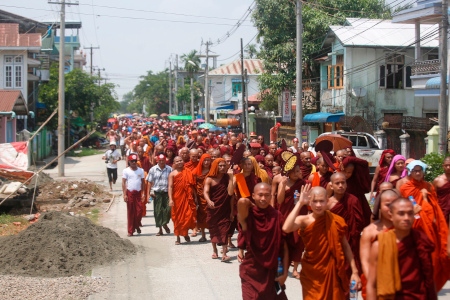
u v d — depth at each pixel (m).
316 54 37.28
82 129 53.25
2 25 40.44
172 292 8.98
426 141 22.41
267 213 6.63
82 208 17.89
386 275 5.08
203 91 72.62
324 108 35.94
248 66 65.88
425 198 7.59
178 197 12.34
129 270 10.30
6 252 10.43
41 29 51.09
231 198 10.91
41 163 34.84
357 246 7.47
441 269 7.33
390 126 26.72
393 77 33.06
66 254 10.52
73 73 48.50
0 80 39.44
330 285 6.30
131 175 13.46
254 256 6.66
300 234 6.45
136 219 13.48
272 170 12.30
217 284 9.40
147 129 37.91
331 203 7.46
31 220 15.74
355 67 32.47
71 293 8.82
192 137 23.61
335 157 11.04
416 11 26.61
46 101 45.16
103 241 11.35
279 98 39.84
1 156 17.33
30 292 8.78
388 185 6.82
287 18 36.88
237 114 52.94
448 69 25.00
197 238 13.16
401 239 5.16
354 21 34.81
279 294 6.80
